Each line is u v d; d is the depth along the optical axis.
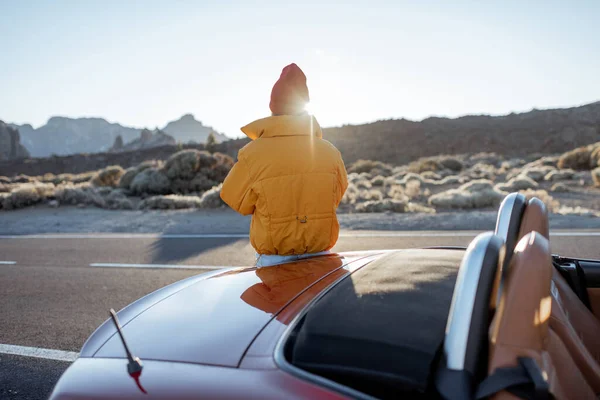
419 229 10.98
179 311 2.13
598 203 15.87
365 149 97.25
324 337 1.67
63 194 20.47
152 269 8.05
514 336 1.42
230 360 1.68
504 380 1.37
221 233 11.54
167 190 24.38
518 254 1.52
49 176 50.41
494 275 1.53
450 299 1.88
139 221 14.60
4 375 4.19
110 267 8.38
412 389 1.44
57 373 4.20
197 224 13.37
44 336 5.11
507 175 31.97
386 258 2.48
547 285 1.45
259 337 1.77
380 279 2.10
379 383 1.49
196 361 1.71
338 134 110.56
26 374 4.20
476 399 1.36
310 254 2.97
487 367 1.44
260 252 2.99
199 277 2.77
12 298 6.72
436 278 2.08
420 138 100.94
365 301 1.87
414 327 1.67
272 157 2.82
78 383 1.74
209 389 1.56
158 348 1.83
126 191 24.23
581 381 1.73
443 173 37.56
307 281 2.27
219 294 2.28
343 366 1.55
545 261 1.46
